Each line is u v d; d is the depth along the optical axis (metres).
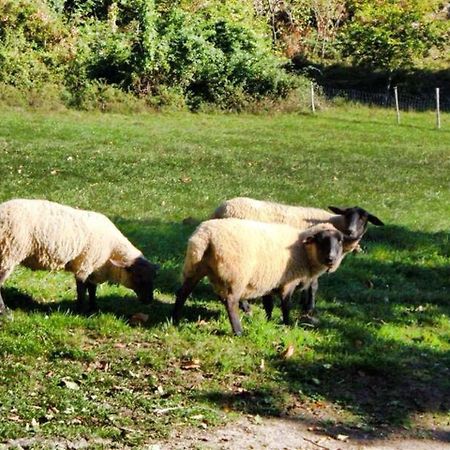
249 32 40.75
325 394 8.80
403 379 9.41
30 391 7.93
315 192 20.53
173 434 7.36
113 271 10.35
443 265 14.93
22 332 9.24
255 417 7.96
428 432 8.17
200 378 8.76
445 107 44.31
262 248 9.84
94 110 35.16
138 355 9.02
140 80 37.44
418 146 31.66
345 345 10.26
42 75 35.62
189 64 38.41
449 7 53.47
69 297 10.93
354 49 49.06
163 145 27.19
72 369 8.52
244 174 22.58
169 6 44.22
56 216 9.72
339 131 34.69
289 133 33.00
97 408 7.66
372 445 7.70
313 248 10.29
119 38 38.50
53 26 37.97
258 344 9.77
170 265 13.09
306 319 11.05
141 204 17.81
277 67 41.03
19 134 27.16
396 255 15.23
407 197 20.88
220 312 10.98
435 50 50.88
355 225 11.93
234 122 35.53
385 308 12.28
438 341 10.98
